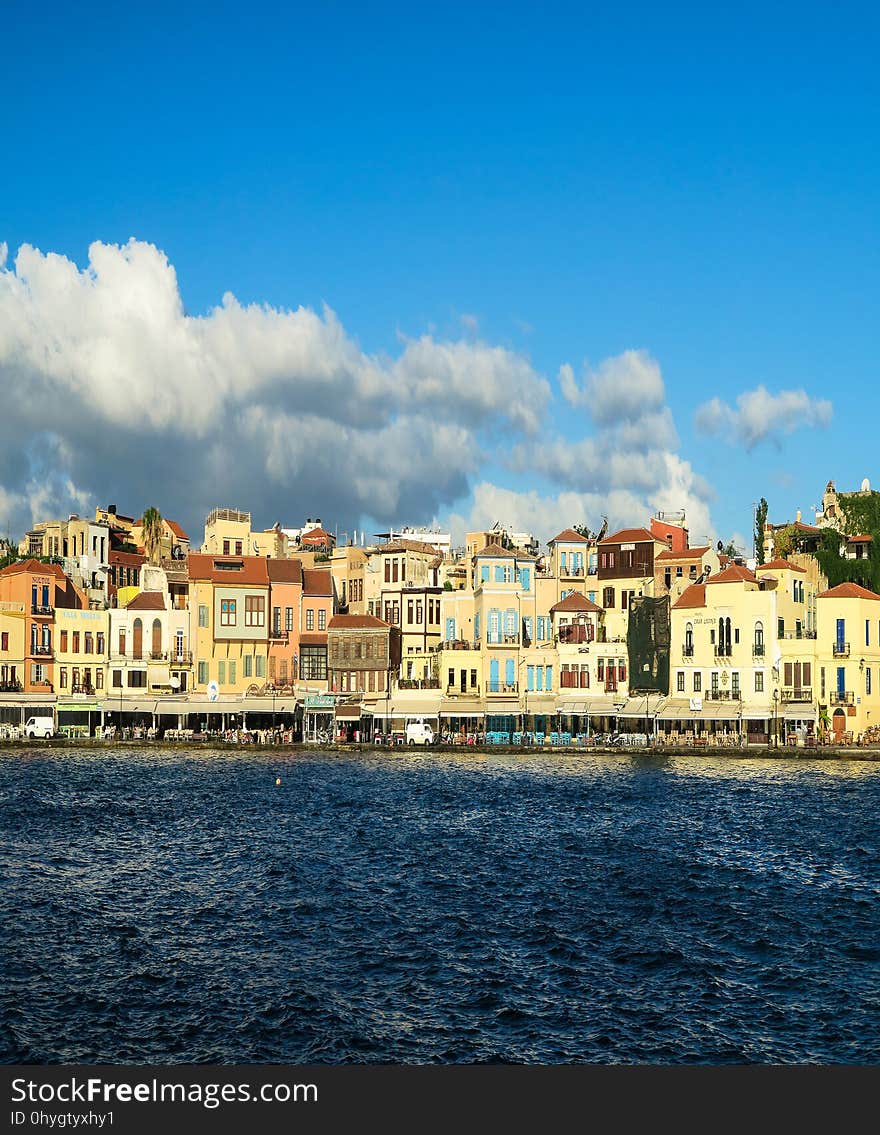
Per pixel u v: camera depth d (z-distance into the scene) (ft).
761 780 374.63
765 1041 132.16
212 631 536.42
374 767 419.95
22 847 237.86
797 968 156.66
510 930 175.01
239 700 515.91
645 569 562.25
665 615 506.07
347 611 600.80
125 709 507.30
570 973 154.51
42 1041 131.13
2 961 157.38
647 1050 129.90
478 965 157.99
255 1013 139.44
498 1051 129.49
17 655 504.43
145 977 151.94
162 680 526.98
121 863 223.92
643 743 476.95
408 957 161.27
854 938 170.91
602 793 339.98
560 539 578.25
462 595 563.07
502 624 531.91
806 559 532.73
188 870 217.97
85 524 611.47
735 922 179.73
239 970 155.22
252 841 250.37
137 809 297.33
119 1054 128.26
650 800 322.75
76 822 272.31
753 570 542.98
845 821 280.51
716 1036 133.49
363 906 189.57
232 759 447.83
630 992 147.43
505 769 414.00
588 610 540.11
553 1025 136.56
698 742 472.85
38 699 501.97
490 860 230.07
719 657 485.97
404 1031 134.62
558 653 522.06
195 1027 135.33
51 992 145.89
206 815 289.12
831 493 586.04
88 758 442.50
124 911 185.06
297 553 652.48
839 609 465.88
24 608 509.35
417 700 517.55
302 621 554.05
